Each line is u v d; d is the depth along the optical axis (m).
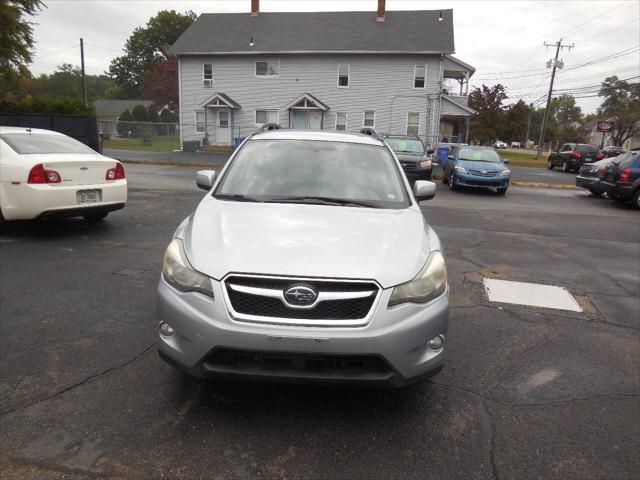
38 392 3.24
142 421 2.97
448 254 7.62
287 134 4.78
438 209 12.41
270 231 3.20
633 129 66.56
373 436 2.92
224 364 2.84
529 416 3.22
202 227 3.30
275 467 2.63
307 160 4.34
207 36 34.62
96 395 3.23
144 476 2.52
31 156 7.11
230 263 2.87
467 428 3.05
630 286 6.34
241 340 2.74
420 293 2.93
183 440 2.81
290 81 33.19
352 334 2.74
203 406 3.15
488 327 4.72
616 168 14.57
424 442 2.89
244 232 3.18
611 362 4.07
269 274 2.79
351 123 32.97
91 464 2.59
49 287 5.27
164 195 12.55
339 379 2.80
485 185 16.20
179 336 2.94
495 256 7.62
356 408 3.21
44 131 7.98
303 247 3.01
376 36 32.50
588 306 5.46
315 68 32.75
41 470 2.53
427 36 31.89
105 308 4.74
